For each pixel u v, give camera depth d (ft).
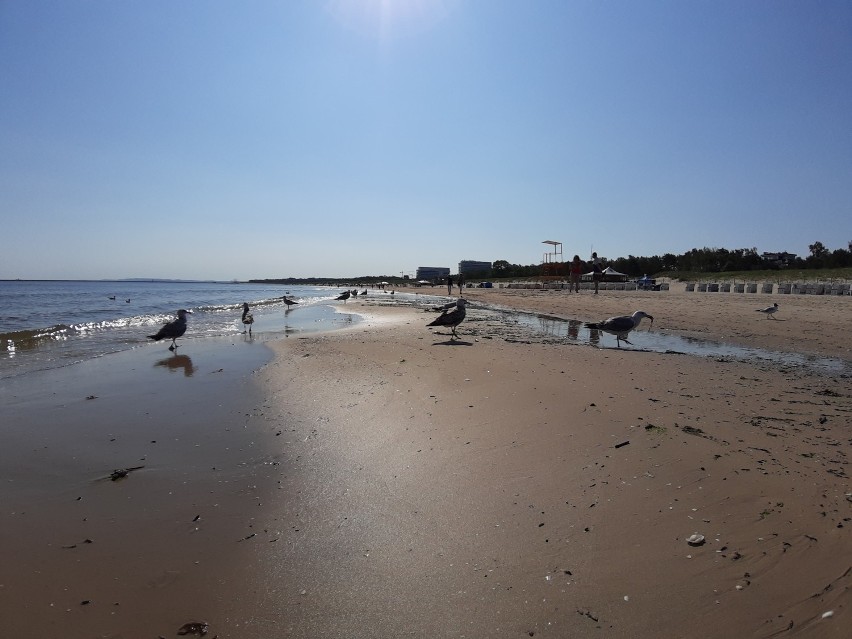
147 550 12.41
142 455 18.76
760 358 37.04
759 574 9.77
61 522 13.88
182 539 12.87
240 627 9.55
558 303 107.86
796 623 8.48
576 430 18.13
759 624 8.55
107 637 9.37
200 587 10.86
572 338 49.60
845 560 9.89
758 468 14.32
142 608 10.22
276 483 16.01
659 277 243.19
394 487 15.11
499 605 9.63
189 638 9.30
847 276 164.96
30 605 10.33
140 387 29.76
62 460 18.37
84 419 23.34
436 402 23.25
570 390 23.90
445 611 9.61
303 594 10.45
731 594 9.32
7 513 14.43
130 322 74.23
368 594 10.30
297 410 24.04
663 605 9.21
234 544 12.55
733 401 22.50
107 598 10.57
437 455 17.13
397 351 38.78
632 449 16.05
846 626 8.25
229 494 15.38
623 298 121.08
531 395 23.16
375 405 23.67
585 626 8.88
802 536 10.85
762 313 71.97
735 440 16.79
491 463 16.06
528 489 14.15
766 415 20.25
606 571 10.34
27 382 31.37
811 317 66.49
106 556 12.17
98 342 50.88
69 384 30.68
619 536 11.51
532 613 9.32
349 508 14.08
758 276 198.18
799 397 23.71
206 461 18.06
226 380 31.48
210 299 169.68
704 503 12.56
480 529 12.38
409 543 12.08
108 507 14.73
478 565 10.96
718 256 254.88
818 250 240.32
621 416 19.48
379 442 18.92
